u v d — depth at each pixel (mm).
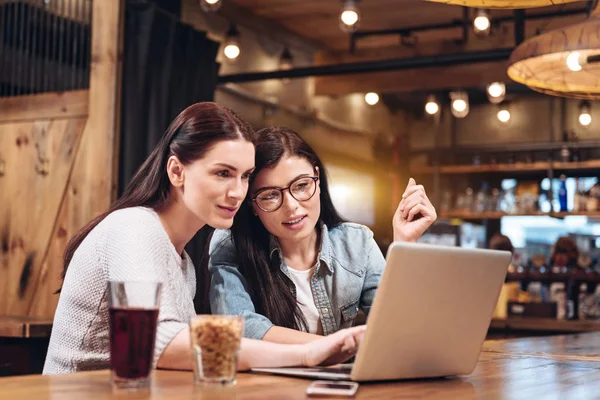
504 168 7254
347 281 2131
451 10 5820
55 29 4223
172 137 1633
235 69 5750
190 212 1676
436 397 1270
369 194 7414
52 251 3982
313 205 1999
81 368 1626
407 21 6098
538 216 6938
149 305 1234
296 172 1962
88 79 4219
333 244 2166
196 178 1579
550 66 2436
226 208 1579
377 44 6719
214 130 1574
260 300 2043
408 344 1409
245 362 1479
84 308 1605
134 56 4137
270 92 6117
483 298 1519
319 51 6828
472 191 7906
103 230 1598
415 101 8188
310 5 5832
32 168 4074
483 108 8039
